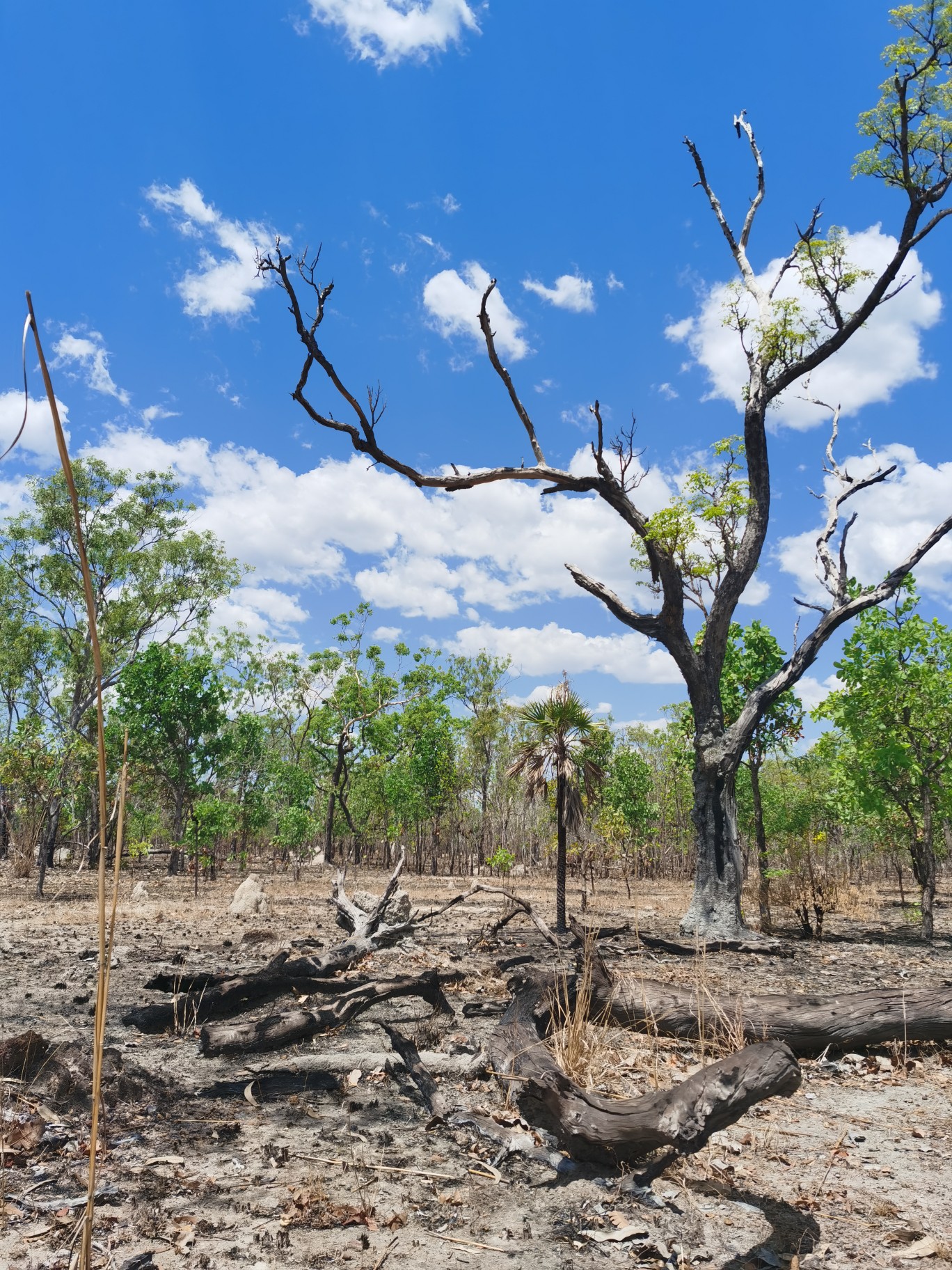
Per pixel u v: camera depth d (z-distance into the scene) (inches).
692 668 665.0
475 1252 136.3
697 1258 137.6
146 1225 138.1
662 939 534.3
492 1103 207.9
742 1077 157.5
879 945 589.6
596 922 690.8
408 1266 130.1
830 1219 154.9
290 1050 256.7
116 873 76.2
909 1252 140.9
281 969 341.1
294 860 1781.5
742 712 650.2
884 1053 283.9
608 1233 144.4
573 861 1496.1
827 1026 273.6
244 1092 212.5
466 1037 272.1
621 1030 286.4
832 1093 244.4
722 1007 276.4
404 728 1646.2
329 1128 190.2
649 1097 169.5
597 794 683.4
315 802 1704.0
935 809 674.8
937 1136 205.5
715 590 673.0
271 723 1921.8
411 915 582.9
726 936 597.9
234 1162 168.1
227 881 1202.6
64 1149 169.8
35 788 880.3
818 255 675.4
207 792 1306.6
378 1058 241.8
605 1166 174.1
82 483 1596.9
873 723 642.8
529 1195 160.4
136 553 1625.2
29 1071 208.5
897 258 642.8
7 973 369.1
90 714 1407.5
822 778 1058.1
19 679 1579.7
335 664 1700.3
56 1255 126.5
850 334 668.1
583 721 657.6
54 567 1539.1
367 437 590.9
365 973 382.3
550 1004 264.1
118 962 405.7
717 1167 177.0
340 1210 147.0
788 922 756.6
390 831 1455.5
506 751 1793.8
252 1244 134.6
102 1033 77.8
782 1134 205.0
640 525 664.4
